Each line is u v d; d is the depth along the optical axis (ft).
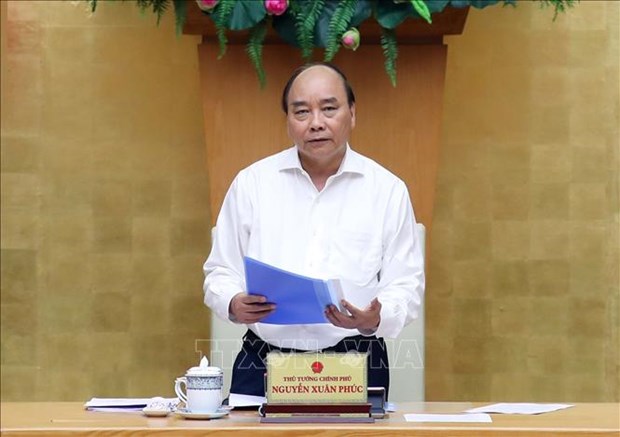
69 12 28.40
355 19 22.40
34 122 28.40
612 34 28.12
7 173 28.37
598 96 28.17
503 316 28.25
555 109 28.22
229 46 24.18
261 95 24.12
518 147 28.22
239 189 18.44
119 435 12.72
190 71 28.50
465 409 15.55
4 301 28.35
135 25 28.48
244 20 22.30
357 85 24.12
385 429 12.72
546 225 28.19
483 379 28.22
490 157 28.30
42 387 28.30
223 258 18.21
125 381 28.40
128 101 28.50
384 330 16.16
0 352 28.30
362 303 17.81
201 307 28.48
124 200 28.50
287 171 18.44
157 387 28.43
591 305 28.09
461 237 28.32
